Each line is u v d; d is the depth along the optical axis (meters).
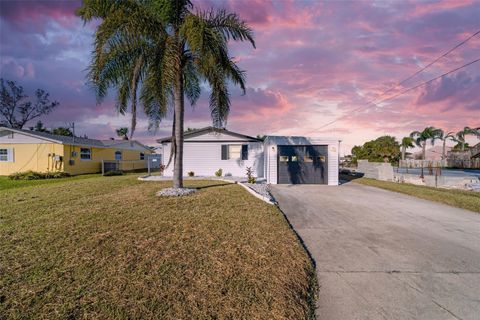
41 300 2.39
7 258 3.23
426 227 5.26
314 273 3.21
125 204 6.34
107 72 7.22
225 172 15.46
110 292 2.53
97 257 3.30
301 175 12.70
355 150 31.39
